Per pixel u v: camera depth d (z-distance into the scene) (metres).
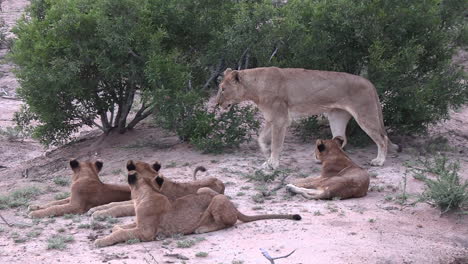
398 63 15.79
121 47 15.81
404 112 16.28
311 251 8.71
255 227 9.66
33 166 17.92
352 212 10.62
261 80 14.10
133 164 9.74
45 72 16.31
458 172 13.73
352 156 15.22
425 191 11.50
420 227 10.14
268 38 16.34
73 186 10.66
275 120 14.05
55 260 8.29
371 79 15.91
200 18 17.20
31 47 17.02
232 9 17.17
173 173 13.87
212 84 18.80
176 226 9.28
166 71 15.74
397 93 16.02
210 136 16.22
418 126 16.53
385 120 16.45
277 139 13.98
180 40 17.58
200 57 17.45
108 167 15.55
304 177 13.22
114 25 15.80
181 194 9.92
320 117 18.23
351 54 16.53
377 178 13.03
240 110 16.39
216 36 17.02
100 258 8.34
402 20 15.96
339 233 9.51
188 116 16.41
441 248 9.27
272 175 12.80
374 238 9.41
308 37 16.23
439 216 10.66
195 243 8.95
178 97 15.71
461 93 16.33
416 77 16.75
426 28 16.44
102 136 18.66
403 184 12.50
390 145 15.15
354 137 16.23
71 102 18.75
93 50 16.27
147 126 19.27
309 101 14.15
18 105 26.92
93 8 16.50
